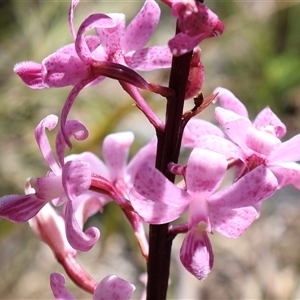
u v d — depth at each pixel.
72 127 0.15
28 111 0.35
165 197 0.14
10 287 0.35
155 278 0.16
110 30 0.16
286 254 0.36
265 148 0.15
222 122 0.15
